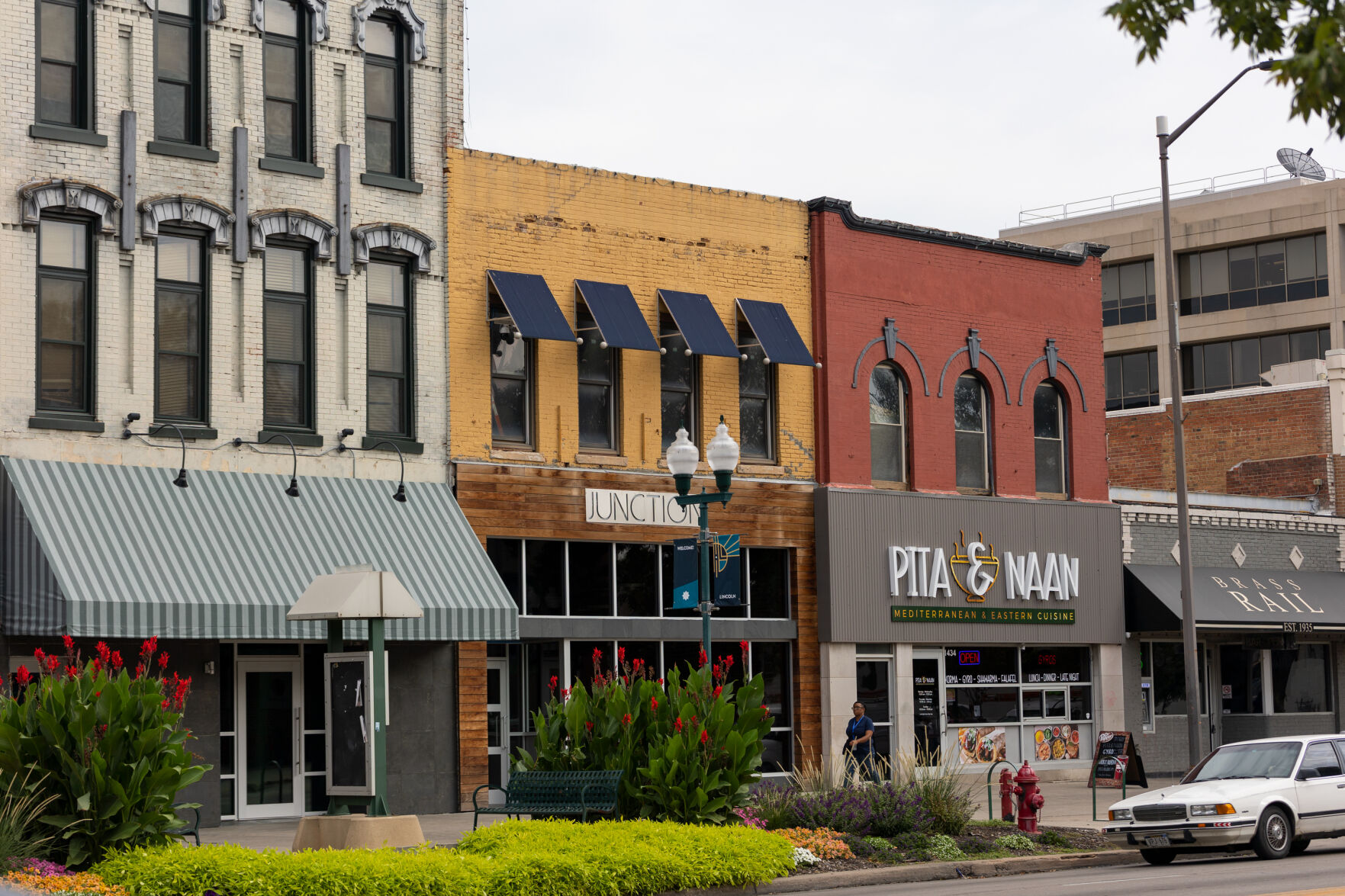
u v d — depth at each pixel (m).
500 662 28.11
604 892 16.75
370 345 27.02
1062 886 18.31
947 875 20.30
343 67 27.03
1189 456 49.19
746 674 21.81
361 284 26.81
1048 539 34.44
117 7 24.89
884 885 19.56
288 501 25.31
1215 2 9.72
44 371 24.02
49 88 24.45
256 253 25.83
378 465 26.62
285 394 26.12
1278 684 39.19
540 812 20.25
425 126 27.80
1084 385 35.88
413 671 26.48
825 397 31.58
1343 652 40.28
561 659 28.19
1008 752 33.59
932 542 32.50
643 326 28.97
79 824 16.41
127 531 23.31
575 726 20.69
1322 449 45.69
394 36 27.86
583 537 28.44
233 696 25.20
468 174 28.09
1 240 23.61
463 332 27.77
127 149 24.66
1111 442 51.28
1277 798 21.61
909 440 32.94
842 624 30.92
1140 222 71.81
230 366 25.47
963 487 33.84
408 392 27.20
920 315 33.22
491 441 27.98
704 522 22.27
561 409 28.58
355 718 18.62
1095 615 35.00
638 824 18.61
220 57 25.80
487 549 27.59
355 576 18.55
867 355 32.34
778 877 18.80
